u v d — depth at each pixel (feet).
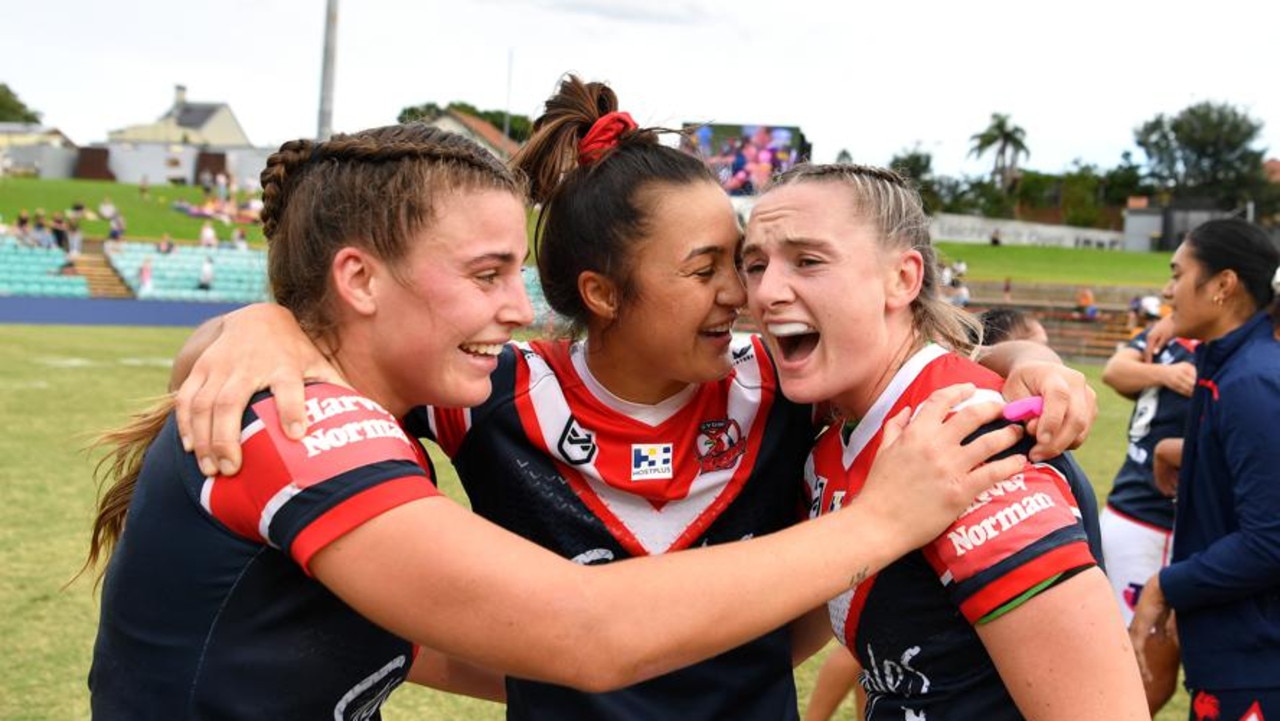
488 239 4.92
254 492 4.54
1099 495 25.02
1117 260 150.30
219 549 4.70
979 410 5.17
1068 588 4.87
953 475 4.97
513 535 4.61
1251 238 11.23
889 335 5.80
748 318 7.10
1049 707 4.87
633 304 6.08
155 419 5.42
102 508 5.61
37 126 221.66
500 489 6.48
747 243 5.85
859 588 5.68
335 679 5.03
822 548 4.77
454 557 4.39
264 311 5.17
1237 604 9.63
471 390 5.13
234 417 4.61
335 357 5.15
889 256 5.65
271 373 4.76
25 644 14.14
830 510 5.97
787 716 6.66
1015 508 5.03
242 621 4.76
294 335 5.05
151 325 81.25
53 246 106.63
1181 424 14.01
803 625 7.33
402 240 4.82
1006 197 205.98
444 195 4.84
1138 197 200.44
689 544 6.42
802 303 5.59
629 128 6.28
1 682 12.93
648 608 4.51
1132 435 14.74
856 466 5.87
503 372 6.47
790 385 5.78
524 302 5.16
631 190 5.97
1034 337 13.96
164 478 4.87
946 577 5.19
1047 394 5.30
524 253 5.17
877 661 5.79
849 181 5.64
